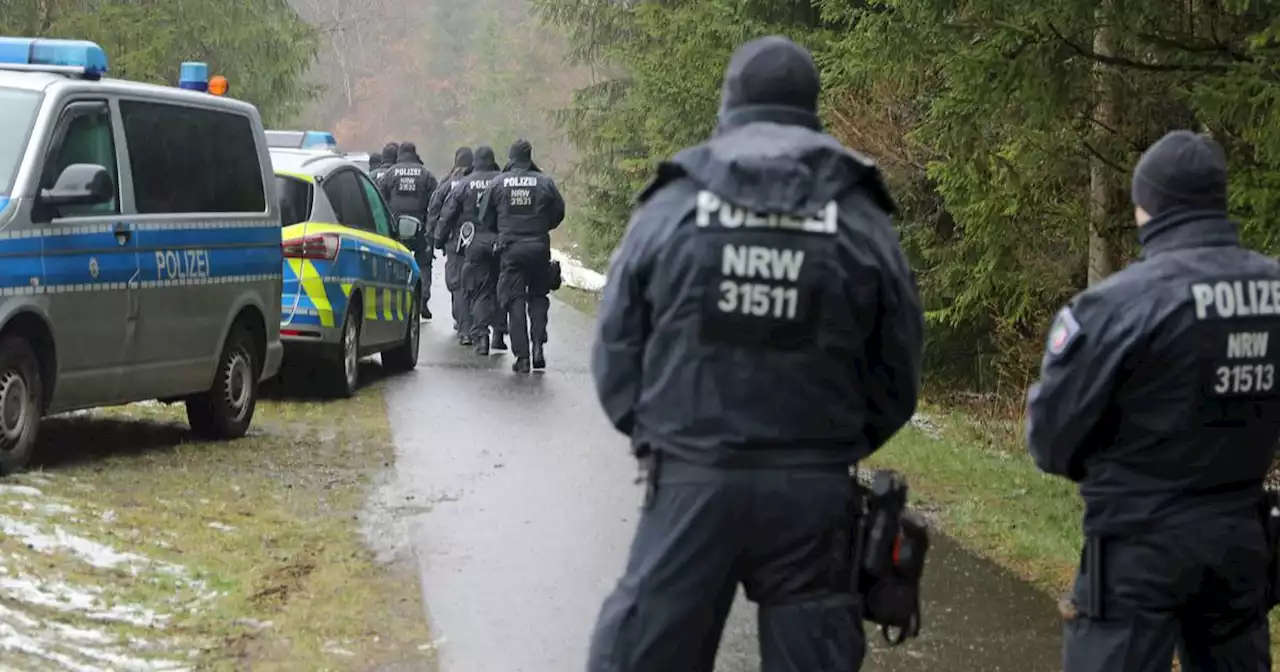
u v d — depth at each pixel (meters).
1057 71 9.10
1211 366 4.08
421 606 6.75
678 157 3.89
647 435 3.94
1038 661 6.26
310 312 12.38
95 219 8.76
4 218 8.08
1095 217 11.70
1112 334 4.11
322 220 12.70
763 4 16.72
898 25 10.02
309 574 7.15
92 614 6.14
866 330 3.93
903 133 14.66
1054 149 11.01
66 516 7.48
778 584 3.90
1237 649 4.33
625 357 3.96
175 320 9.54
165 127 9.59
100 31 26.66
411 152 20.17
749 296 3.80
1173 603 4.19
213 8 29.42
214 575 6.90
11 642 5.64
